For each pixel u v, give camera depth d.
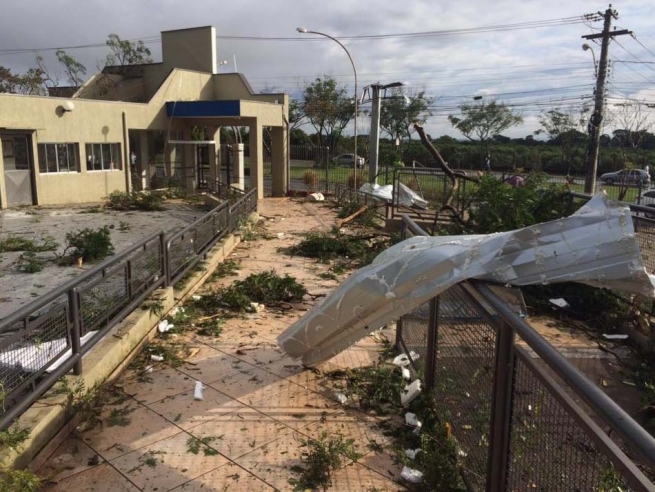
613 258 2.95
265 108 22.72
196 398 4.47
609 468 1.84
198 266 8.51
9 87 35.00
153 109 22.19
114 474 3.44
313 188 25.97
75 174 19.20
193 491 3.29
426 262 3.58
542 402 2.34
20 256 10.01
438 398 4.11
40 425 3.52
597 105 25.75
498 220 8.19
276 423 4.11
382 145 47.53
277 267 9.60
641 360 5.90
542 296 7.30
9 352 3.51
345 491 3.33
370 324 4.17
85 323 4.58
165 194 21.56
